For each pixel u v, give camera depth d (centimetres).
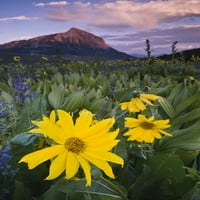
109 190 92
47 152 78
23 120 168
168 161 110
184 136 146
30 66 1060
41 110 191
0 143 174
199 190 100
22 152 113
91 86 461
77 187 91
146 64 1123
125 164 125
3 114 234
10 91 412
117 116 172
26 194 108
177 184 108
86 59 1227
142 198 109
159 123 118
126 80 559
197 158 171
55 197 98
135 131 115
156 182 109
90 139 82
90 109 231
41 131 82
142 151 131
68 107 226
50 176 75
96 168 88
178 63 1156
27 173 115
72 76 518
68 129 83
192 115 189
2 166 115
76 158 77
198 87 289
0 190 117
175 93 254
